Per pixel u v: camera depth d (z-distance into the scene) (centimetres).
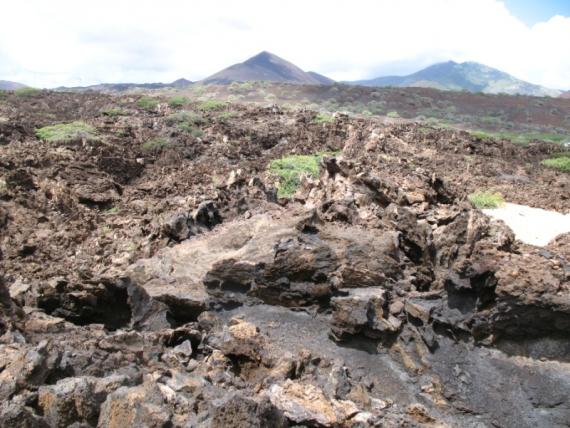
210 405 562
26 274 1128
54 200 1594
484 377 826
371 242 1026
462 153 2788
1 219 1405
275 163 2258
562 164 2752
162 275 1083
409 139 2870
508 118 5709
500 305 860
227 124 2980
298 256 962
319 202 1277
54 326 759
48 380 577
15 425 480
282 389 682
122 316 930
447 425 743
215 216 1321
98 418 538
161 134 2647
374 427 655
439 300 920
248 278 989
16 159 1806
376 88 6756
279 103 5700
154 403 553
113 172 2072
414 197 1273
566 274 897
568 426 763
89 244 1359
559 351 851
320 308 951
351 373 814
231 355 796
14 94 3916
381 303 883
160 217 1423
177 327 918
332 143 2739
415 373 830
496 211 1817
